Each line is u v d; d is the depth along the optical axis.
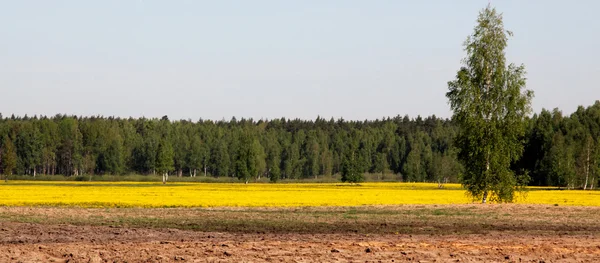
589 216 36.12
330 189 86.56
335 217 34.59
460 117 48.59
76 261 18.58
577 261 19.77
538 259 20.00
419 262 19.16
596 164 111.88
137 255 19.69
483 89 48.97
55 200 48.94
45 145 170.75
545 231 28.98
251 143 131.25
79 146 174.25
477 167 48.28
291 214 36.44
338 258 19.59
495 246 22.58
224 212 37.69
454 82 49.31
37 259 18.78
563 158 115.00
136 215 35.19
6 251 20.00
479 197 49.50
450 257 20.14
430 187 106.25
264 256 19.70
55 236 25.03
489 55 48.62
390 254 20.42
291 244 22.36
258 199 52.81
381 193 71.00
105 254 19.84
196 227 29.67
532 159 131.50
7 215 33.66
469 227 30.41
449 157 133.62
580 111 156.62
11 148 143.25
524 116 48.22
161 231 27.48
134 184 107.19
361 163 127.75
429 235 26.73
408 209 39.94
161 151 128.38
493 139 47.69
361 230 28.75
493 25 49.12
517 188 48.66
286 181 148.62
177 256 19.42
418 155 179.00
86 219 32.50
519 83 48.12
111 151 168.00
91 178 137.75
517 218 34.78
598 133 139.38
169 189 76.62
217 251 20.61
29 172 174.00
